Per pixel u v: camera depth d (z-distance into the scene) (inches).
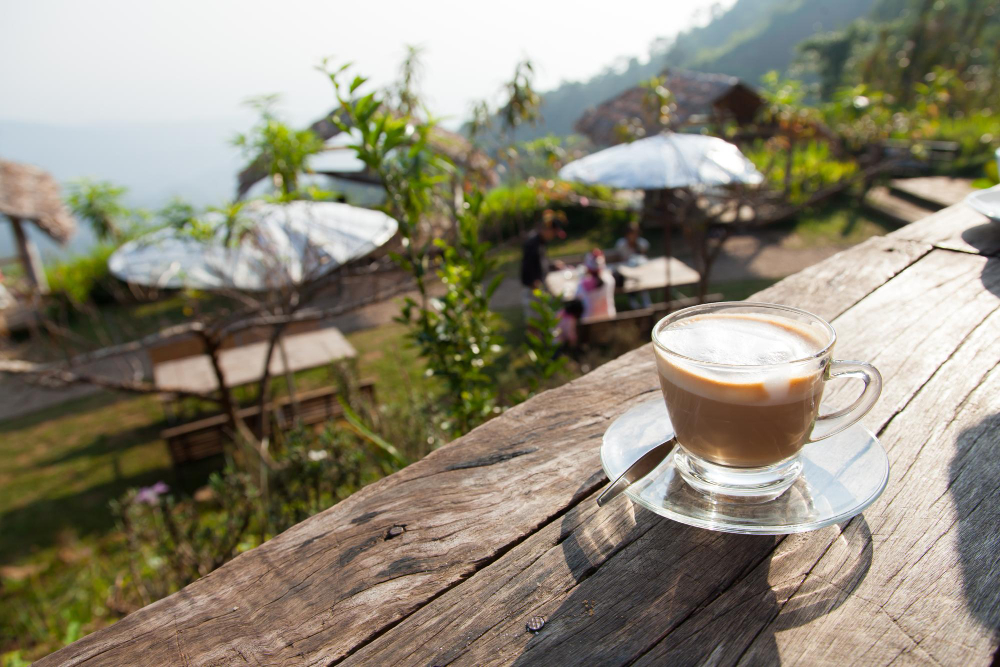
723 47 5359.3
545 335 80.6
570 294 300.4
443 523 28.5
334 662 22.2
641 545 25.9
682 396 26.8
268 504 107.1
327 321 381.7
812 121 405.4
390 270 168.7
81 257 467.5
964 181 550.9
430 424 117.3
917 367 37.5
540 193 259.1
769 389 24.5
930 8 1119.0
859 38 2123.5
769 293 49.4
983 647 20.1
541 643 22.0
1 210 437.4
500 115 167.2
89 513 220.1
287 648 23.0
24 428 293.9
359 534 28.4
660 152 275.7
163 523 123.8
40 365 153.0
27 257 471.8
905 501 27.0
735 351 27.9
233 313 167.8
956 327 41.6
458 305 82.1
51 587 174.7
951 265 51.6
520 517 28.4
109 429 285.0
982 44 1307.8
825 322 28.4
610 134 490.0
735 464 27.2
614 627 22.2
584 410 37.0
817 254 433.1
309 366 249.8
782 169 524.7
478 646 22.2
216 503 196.2
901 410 33.5
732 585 23.5
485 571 25.5
